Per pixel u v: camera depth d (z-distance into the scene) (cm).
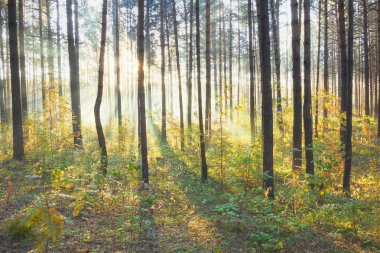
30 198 873
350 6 1034
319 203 967
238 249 679
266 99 944
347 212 808
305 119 1140
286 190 1079
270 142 952
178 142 2172
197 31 1253
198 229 785
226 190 1138
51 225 516
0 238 612
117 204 848
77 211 710
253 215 866
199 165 1479
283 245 688
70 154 1371
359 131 2250
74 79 1784
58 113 1380
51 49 2531
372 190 1053
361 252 664
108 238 682
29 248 593
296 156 1254
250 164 1039
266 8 912
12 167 1249
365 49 2500
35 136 1584
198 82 1270
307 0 1166
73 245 628
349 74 1059
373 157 1582
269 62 932
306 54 1168
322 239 727
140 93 1148
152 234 734
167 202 999
